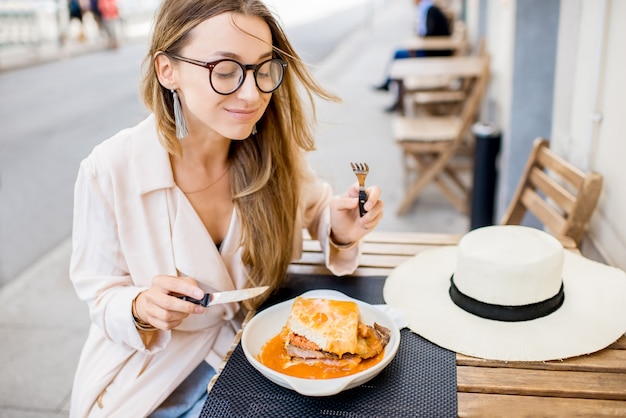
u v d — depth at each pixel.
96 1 15.04
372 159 5.74
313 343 1.30
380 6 26.95
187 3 1.32
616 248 2.07
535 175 2.41
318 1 29.92
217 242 1.68
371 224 1.63
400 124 4.77
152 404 1.52
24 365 2.92
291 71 1.55
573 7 2.67
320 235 1.75
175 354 1.58
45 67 12.73
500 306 1.41
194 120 1.51
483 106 6.19
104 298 1.50
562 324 1.39
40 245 4.32
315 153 5.99
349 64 11.12
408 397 1.21
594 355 1.31
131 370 1.56
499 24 5.41
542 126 3.54
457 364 1.30
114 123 7.59
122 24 17.41
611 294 1.50
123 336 1.47
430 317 1.45
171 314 1.34
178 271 1.58
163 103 1.47
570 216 2.00
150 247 1.55
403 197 4.84
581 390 1.21
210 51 1.32
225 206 1.65
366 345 1.33
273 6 1.41
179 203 1.55
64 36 14.82
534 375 1.26
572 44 2.71
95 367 1.58
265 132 1.61
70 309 3.41
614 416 1.15
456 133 4.38
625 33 2.05
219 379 1.29
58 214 4.87
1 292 3.62
